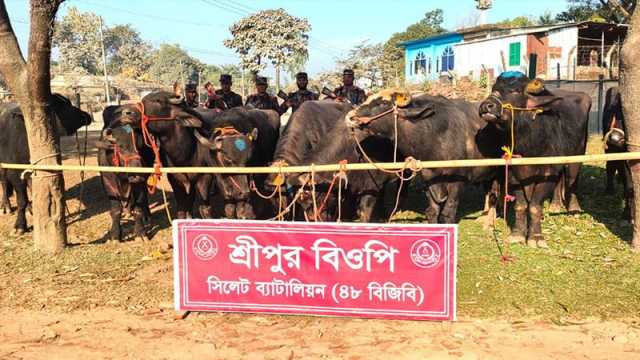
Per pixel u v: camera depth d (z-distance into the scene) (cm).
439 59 3644
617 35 2817
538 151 670
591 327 491
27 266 702
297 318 534
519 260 653
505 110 632
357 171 730
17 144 848
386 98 647
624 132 680
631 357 439
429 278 499
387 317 512
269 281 530
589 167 1173
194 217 928
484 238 754
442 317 502
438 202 687
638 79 614
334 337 491
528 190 694
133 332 515
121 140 736
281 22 3788
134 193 803
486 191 880
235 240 530
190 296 543
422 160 673
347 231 507
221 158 709
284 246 521
